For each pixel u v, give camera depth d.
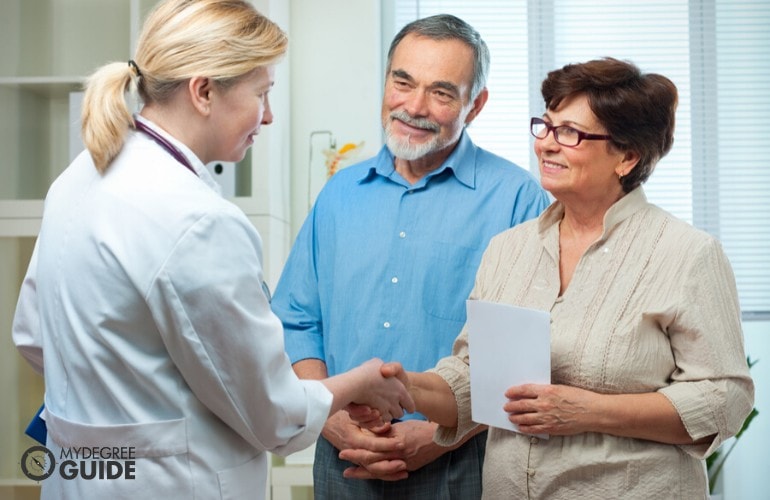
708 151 3.70
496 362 1.64
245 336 1.35
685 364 1.57
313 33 3.48
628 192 1.69
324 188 2.32
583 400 1.54
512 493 1.65
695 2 3.72
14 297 3.14
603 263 1.64
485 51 2.22
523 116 3.69
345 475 1.97
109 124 1.39
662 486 1.54
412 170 2.21
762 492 3.63
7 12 3.33
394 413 1.72
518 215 2.13
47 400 1.44
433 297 2.09
